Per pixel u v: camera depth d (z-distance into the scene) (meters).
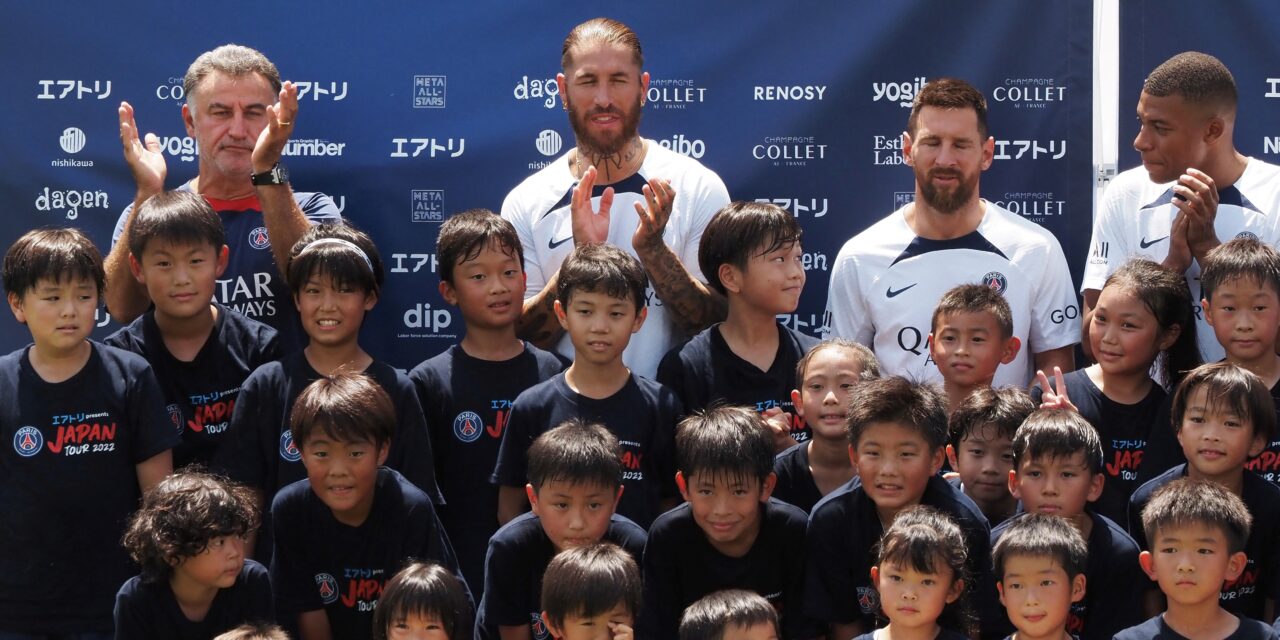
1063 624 3.93
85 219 5.49
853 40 5.44
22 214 5.49
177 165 5.50
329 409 4.20
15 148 5.48
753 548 4.30
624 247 5.16
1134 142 5.34
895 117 5.45
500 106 5.49
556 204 5.21
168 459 4.54
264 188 4.95
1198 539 3.86
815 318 5.52
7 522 4.37
